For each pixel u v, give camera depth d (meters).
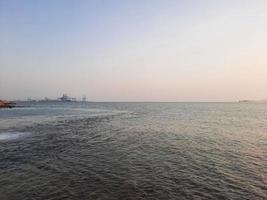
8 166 19.94
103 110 134.50
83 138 35.34
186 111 123.38
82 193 14.33
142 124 56.50
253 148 28.67
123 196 13.95
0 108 147.12
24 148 27.44
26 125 51.84
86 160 22.12
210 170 19.39
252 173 18.64
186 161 22.20
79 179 16.75
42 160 21.97
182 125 54.28
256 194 14.47
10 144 29.88
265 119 74.12
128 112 113.06
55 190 14.77
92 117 78.75
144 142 32.28
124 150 26.89
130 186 15.52
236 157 23.98
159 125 54.22
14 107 164.88
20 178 16.92
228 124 57.47
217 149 27.88
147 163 21.28
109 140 33.78
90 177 17.19
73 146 29.00
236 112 118.00
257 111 130.88
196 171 19.05
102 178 17.00
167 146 29.45
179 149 27.66
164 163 21.36
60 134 39.06
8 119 66.38
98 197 13.79
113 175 17.72
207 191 14.88
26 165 20.30
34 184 15.75
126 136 37.69
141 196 13.98
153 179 16.94
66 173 18.11
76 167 19.77
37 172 18.33
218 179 17.16
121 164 20.83
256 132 43.56
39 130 43.75
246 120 70.00
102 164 20.78
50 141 32.28
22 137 35.62
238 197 14.01
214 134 40.59
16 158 22.69
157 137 36.84
